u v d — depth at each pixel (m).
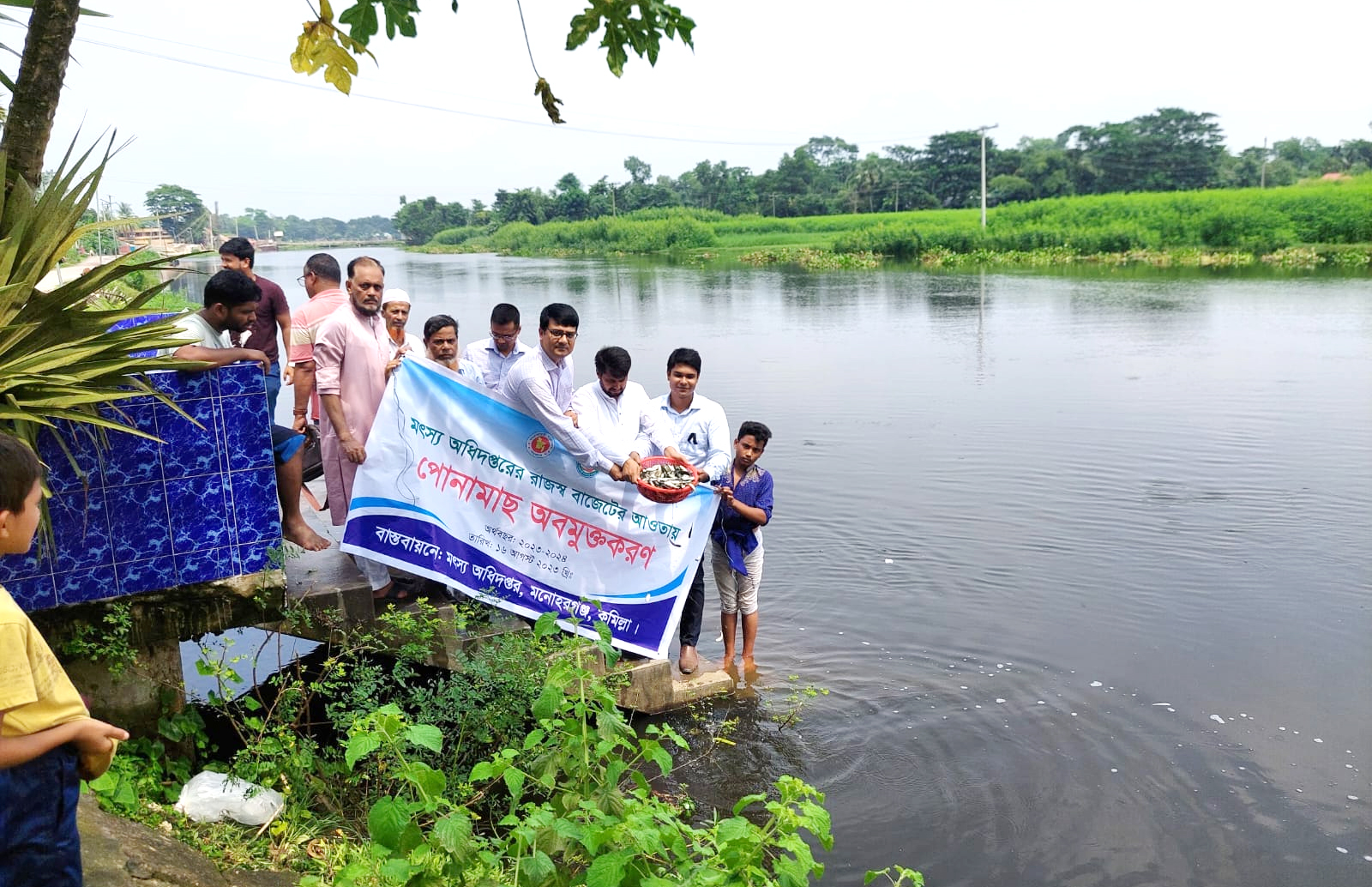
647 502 6.42
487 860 3.40
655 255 79.62
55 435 4.44
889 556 9.36
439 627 5.82
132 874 3.68
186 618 4.98
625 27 4.62
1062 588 8.55
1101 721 6.48
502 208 133.50
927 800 5.64
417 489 5.82
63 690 2.86
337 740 5.34
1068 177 100.38
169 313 5.42
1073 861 5.14
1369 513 10.26
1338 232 52.97
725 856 3.31
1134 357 20.48
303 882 3.63
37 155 4.89
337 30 4.52
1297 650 7.37
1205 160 98.94
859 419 15.12
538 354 6.21
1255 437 13.41
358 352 5.86
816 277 47.56
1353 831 5.37
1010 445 13.27
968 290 38.03
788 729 6.39
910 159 131.12
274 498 5.08
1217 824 5.44
